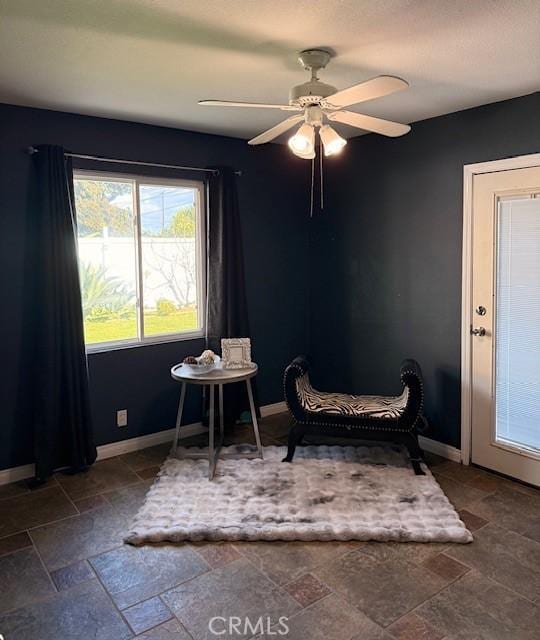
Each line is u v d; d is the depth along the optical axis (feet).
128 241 12.42
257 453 11.89
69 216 10.96
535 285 10.19
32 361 11.05
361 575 7.69
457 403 11.80
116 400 12.35
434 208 11.93
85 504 9.98
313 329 15.72
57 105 10.48
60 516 9.53
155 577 7.72
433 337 12.26
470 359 11.42
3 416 10.82
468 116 11.02
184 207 13.24
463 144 11.17
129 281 12.51
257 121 11.91
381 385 13.79
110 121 11.61
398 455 11.89
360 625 6.68
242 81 9.05
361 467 11.23
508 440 10.90
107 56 7.87
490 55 7.96
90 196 11.77
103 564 8.05
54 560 8.17
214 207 13.23
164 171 12.51
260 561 8.06
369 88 6.72
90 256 11.90
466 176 11.14
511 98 10.19
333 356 15.14
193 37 7.18
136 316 12.67
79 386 11.29
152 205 12.67
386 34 7.14
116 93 9.73
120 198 12.20
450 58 8.07
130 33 7.05
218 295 13.30
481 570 7.77
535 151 9.95
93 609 7.07
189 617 6.89
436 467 11.52
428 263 12.19
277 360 15.30
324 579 7.61
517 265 10.44
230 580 7.62
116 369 12.30
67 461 11.41
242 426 14.20
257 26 6.84
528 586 7.41
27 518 9.48
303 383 12.35
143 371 12.71
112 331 12.38
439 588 7.38
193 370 11.33
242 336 13.76
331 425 11.23
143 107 10.68
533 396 10.41
